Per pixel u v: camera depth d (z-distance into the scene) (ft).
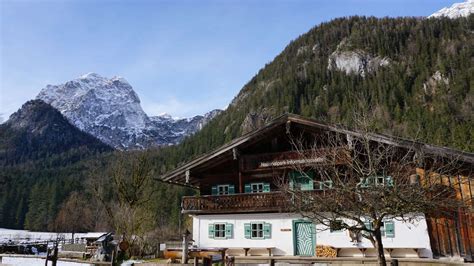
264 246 76.48
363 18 649.20
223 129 476.95
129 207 104.37
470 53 434.71
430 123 287.69
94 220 233.14
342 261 65.05
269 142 82.17
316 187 76.89
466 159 58.23
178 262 61.98
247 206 78.07
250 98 540.93
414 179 47.70
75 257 112.98
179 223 194.08
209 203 81.15
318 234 73.36
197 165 82.89
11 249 125.80
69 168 451.94
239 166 81.15
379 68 490.90
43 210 328.08
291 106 465.88
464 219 63.41
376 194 39.40
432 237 66.03
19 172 450.30
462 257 62.28
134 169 109.70
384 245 68.44
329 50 586.45
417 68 448.24
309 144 77.77
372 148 58.95
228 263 56.75
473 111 309.22
